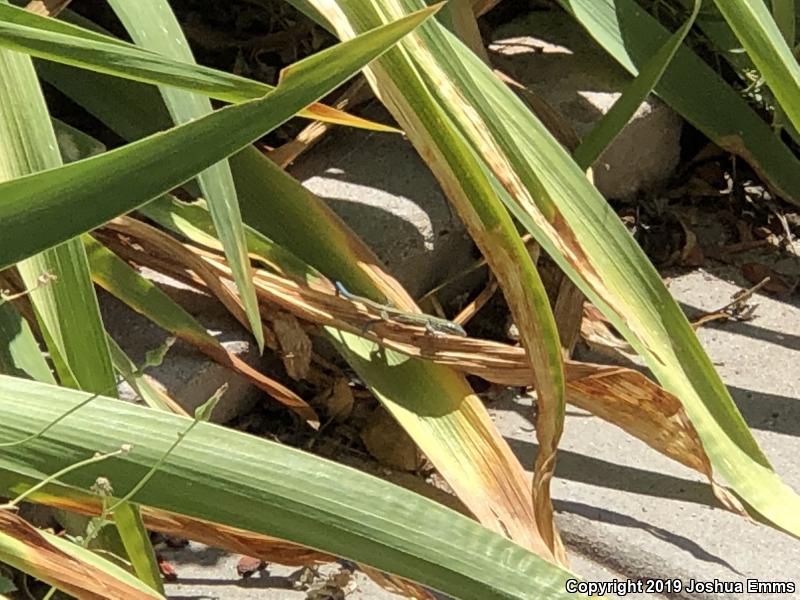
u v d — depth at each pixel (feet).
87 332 2.25
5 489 1.98
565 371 2.59
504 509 2.45
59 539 1.92
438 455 2.53
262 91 1.83
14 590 2.33
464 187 2.33
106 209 1.73
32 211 1.71
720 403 2.66
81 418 1.93
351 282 2.78
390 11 2.37
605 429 3.09
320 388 3.04
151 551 2.23
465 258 3.39
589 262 2.46
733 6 2.83
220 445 1.93
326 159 3.42
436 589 1.94
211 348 2.75
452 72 2.43
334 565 2.72
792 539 2.80
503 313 3.36
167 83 1.82
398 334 2.68
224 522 1.92
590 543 2.77
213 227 2.80
